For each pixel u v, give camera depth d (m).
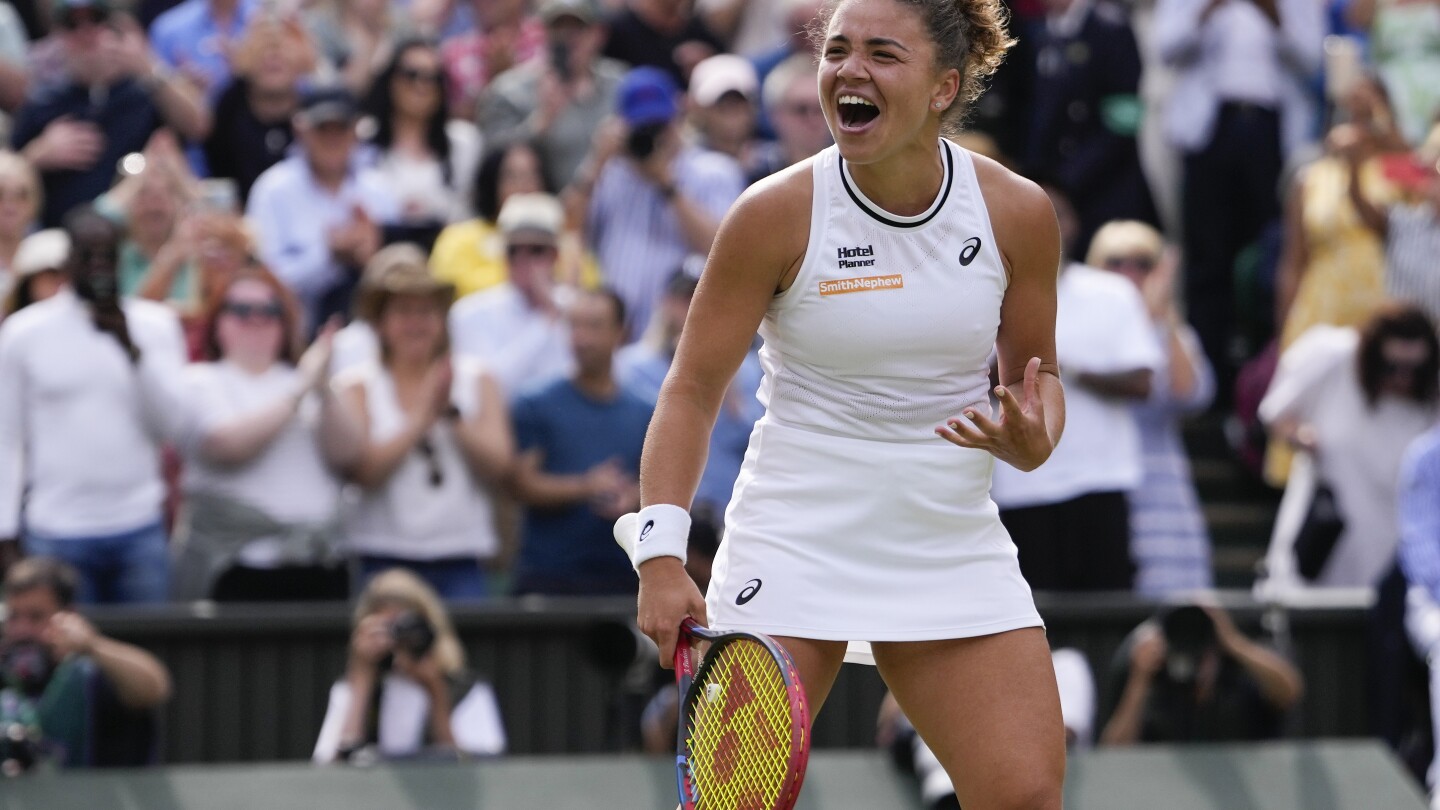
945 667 8.38
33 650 16.42
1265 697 17.67
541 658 18.97
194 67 26.69
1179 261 28.08
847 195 8.20
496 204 23.50
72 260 19.12
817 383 8.42
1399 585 18.53
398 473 19.39
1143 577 21.30
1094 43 27.27
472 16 28.80
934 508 8.37
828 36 8.14
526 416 20.20
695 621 8.21
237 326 19.34
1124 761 16.38
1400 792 16.27
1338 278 24.09
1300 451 21.59
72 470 18.84
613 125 23.53
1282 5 27.61
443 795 15.55
